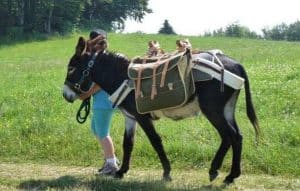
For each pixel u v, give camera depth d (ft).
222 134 25.62
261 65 66.13
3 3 181.68
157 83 25.73
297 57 81.92
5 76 67.00
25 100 44.37
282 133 32.30
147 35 162.30
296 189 26.30
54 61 96.99
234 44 136.67
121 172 27.73
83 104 28.84
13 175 28.55
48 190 25.61
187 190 25.54
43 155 31.91
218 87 25.46
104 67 27.40
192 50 26.30
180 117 26.71
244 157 29.71
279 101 40.81
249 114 26.40
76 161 31.14
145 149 31.22
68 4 193.47
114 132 34.09
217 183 26.94
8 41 158.20
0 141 33.53
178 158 30.48
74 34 189.06
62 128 34.78
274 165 28.99
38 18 184.24
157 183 26.58
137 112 26.53
